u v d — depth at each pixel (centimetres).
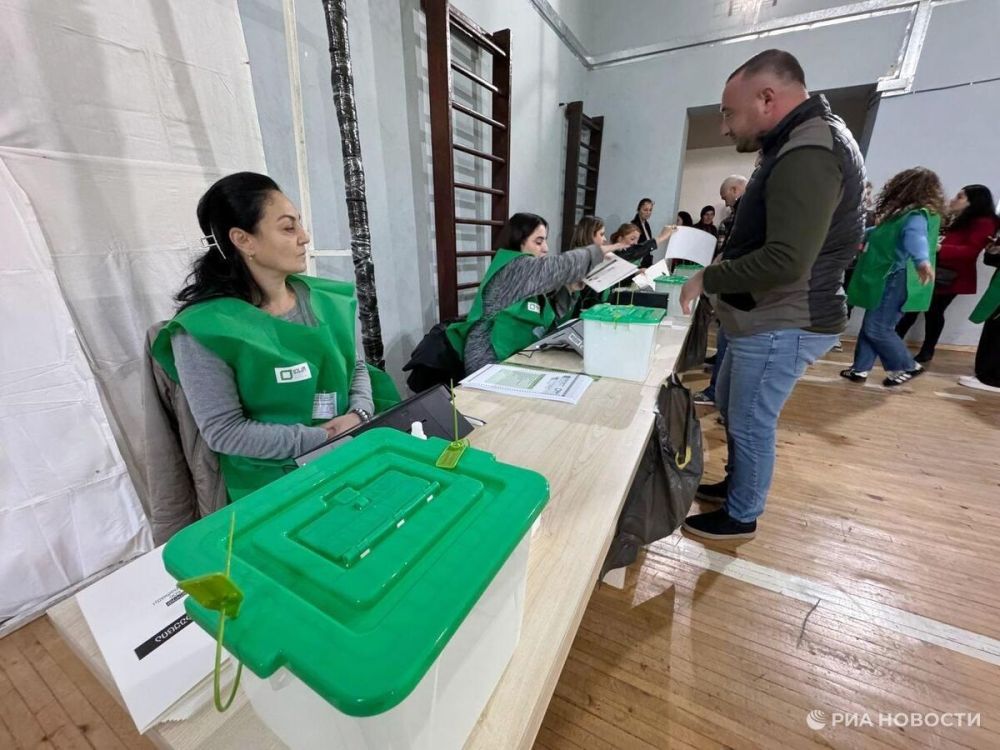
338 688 24
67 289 103
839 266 115
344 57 147
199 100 119
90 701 97
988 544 151
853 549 149
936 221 252
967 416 247
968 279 304
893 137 344
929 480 188
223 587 26
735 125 121
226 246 89
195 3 115
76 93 98
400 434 50
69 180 99
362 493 39
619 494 68
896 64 332
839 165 100
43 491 105
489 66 254
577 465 76
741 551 149
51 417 104
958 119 325
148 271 115
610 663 110
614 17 413
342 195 173
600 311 124
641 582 136
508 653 41
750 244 118
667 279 245
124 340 113
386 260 201
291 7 131
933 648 114
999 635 117
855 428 235
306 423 100
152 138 111
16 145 91
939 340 379
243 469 94
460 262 254
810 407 261
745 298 121
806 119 105
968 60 312
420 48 202
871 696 102
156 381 90
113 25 101
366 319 171
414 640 26
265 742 36
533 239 178
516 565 39
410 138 205
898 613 124
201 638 44
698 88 397
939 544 151
